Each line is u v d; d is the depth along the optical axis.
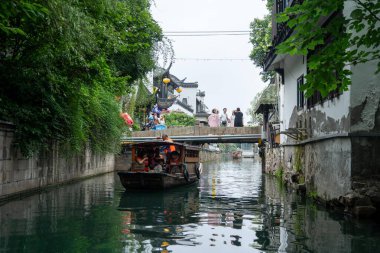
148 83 22.50
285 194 13.00
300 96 13.41
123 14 15.29
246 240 6.30
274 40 13.84
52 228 7.08
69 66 11.06
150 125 32.06
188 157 17.83
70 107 12.94
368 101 8.19
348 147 8.22
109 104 17.61
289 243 6.11
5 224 7.40
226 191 14.21
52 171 14.00
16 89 11.11
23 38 9.02
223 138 27.70
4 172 10.07
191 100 66.44
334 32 4.55
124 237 6.45
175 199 11.74
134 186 13.92
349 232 6.82
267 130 23.41
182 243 6.10
